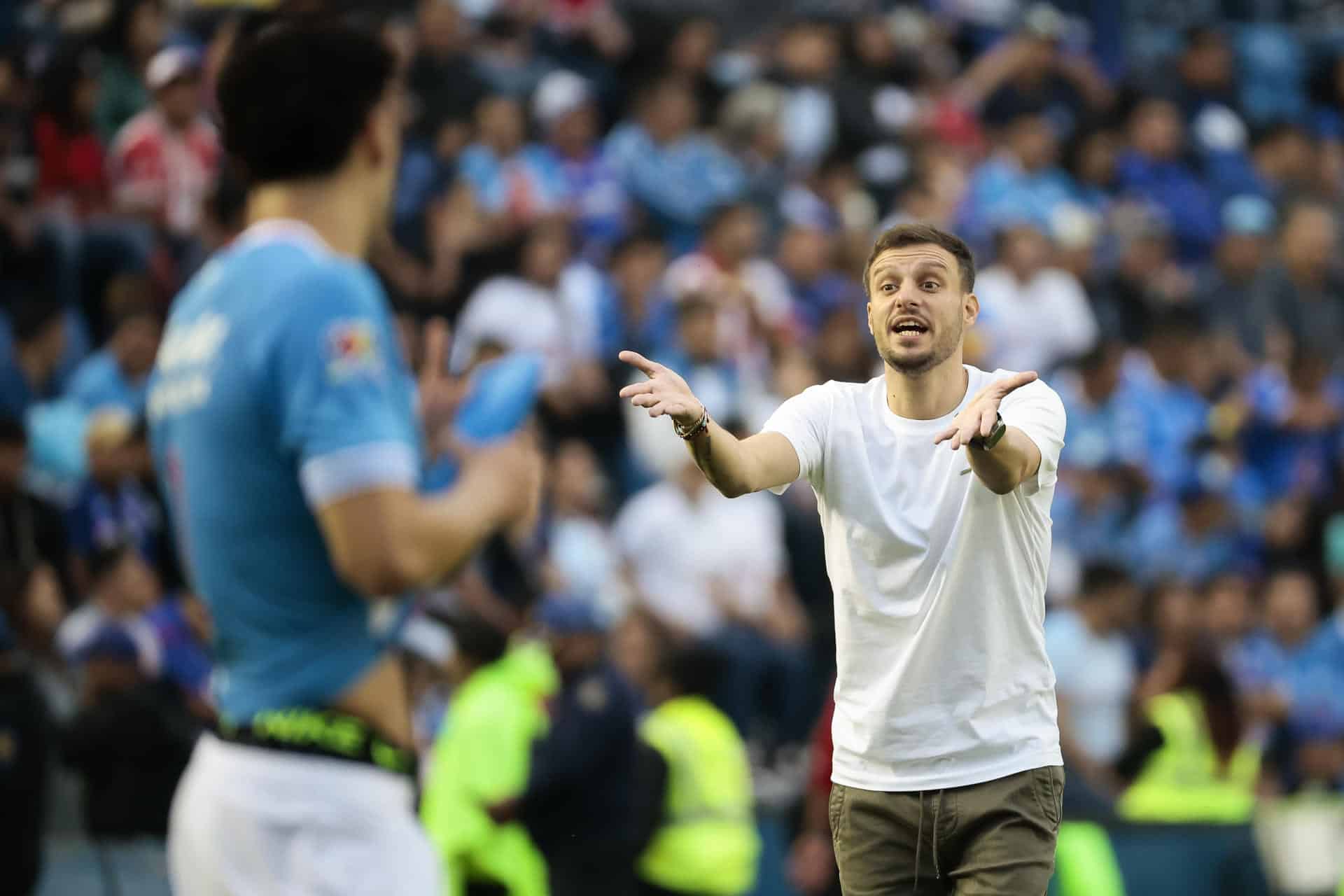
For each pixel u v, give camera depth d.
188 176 38.41
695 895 27.02
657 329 39.41
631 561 34.72
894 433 15.14
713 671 31.08
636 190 43.94
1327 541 41.31
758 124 46.53
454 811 26.14
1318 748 37.16
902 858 15.27
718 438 13.96
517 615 32.38
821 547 37.22
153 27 40.84
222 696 10.80
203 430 10.59
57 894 25.72
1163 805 31.03
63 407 33.25
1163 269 49.91
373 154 11.21
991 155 51.59
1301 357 46.31
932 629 14.85
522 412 10.98
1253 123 58.81
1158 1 65.00
